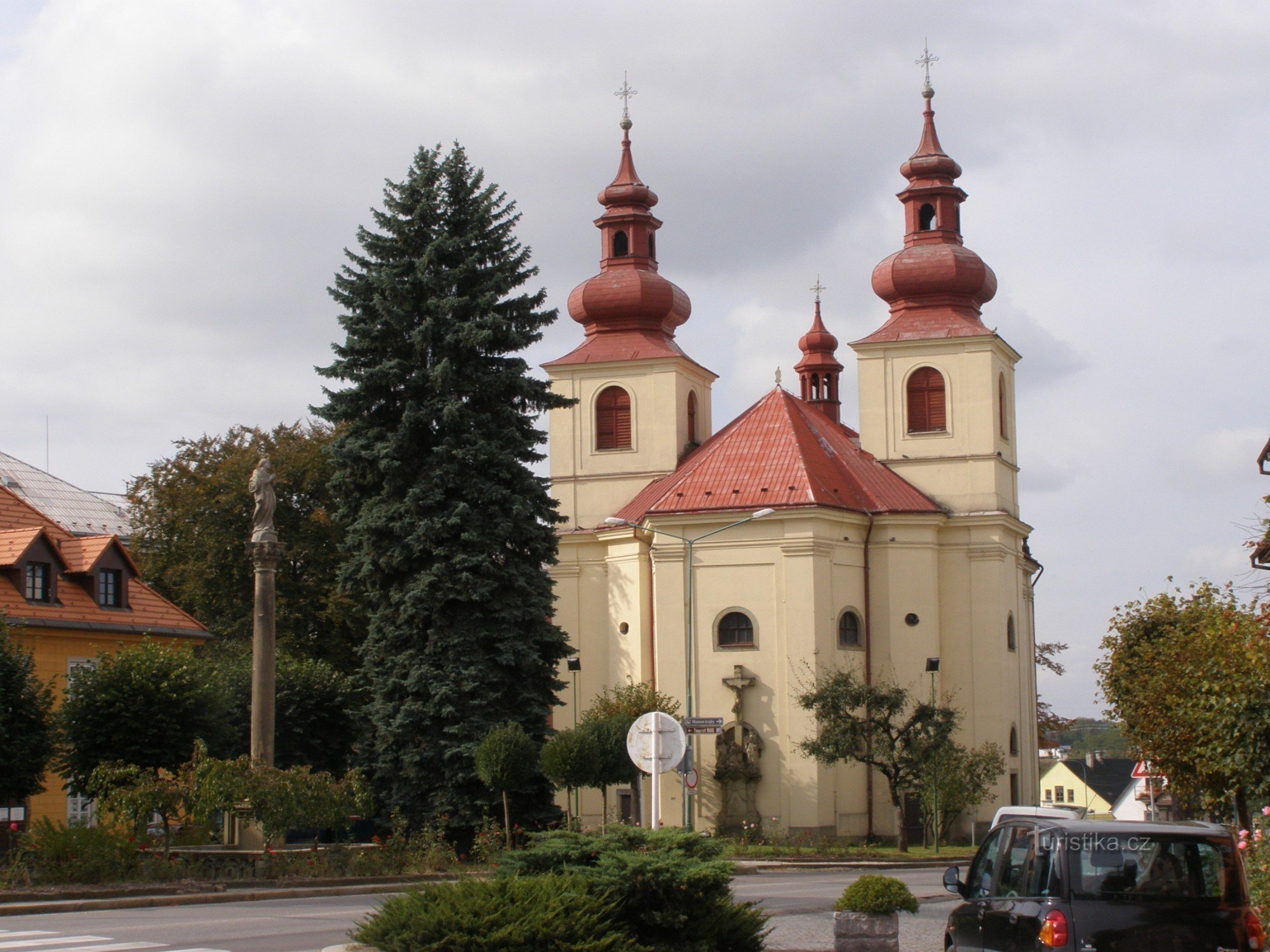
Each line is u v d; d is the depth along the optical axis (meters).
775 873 43.47
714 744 56.62
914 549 59.56
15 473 70.88
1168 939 14.78
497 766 40.34
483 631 43.59
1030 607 66.81
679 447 64.44
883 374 62.78
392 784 43.69
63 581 46.12
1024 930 15.34
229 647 59.56
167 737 39.25
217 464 64.88
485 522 44.22
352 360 45.41
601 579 62.84
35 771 37.25
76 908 27.47
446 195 46.16
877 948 20.41
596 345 65.62
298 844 43.72
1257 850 21.64
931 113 64.75
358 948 18.56
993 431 61.38
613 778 46.22
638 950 16.47
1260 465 28.64
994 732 59.44
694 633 57.44
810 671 56.09
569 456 64.62
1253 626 22.66
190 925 24.31
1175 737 32.34
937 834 51.94
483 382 44.53
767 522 57.22
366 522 43.88
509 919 16.03
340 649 62.94
